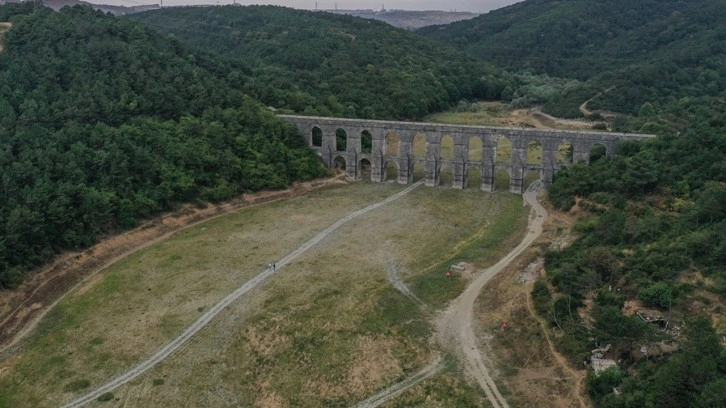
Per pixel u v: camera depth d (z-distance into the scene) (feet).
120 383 226.99
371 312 275.59
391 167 548.31
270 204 440.04
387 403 213.46
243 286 302.86
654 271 246.68
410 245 358.02
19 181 327.06
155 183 397.60
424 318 269.44
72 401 217.56
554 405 204.95
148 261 334.03
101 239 343.67
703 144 343.26
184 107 472.44
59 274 307.37
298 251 347.77
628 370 207.00
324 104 581.53
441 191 471.21
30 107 393.09
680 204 306.76
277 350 246.47
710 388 162.09
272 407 212.84
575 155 433.48
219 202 422.82
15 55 439.22
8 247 292.20
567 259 286.87
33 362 241.76
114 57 474.90
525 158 452.35
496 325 260.01
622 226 293.64
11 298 279.08
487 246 352.69
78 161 362.12
